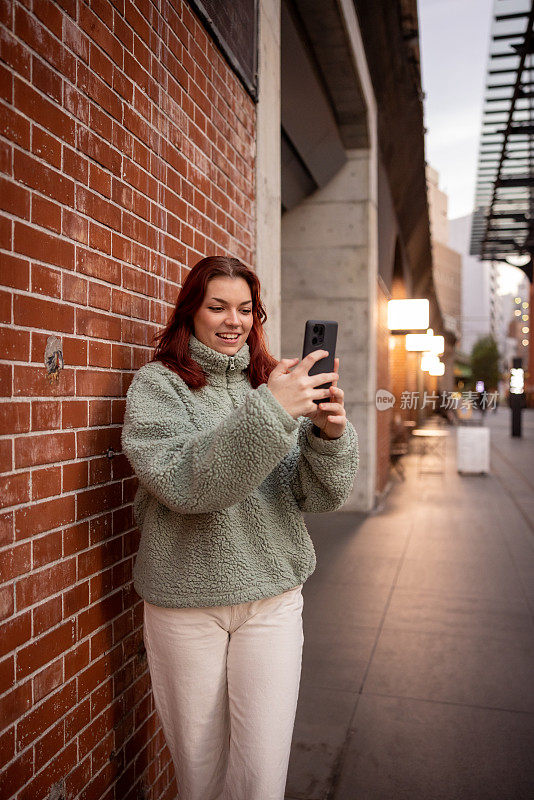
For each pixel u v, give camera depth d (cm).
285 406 134
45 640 146
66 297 152
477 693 312
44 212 142
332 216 796
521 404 2027
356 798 234
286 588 158
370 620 412
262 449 131
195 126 236
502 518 752
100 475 172
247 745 158
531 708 297
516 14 558
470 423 2130
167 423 149
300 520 166
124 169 180
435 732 278
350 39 573
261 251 321
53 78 145
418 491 961
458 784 242
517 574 517
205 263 161
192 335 167
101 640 174
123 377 183
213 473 132
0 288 127
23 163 134
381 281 892
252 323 170
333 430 153
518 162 823
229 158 278
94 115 163
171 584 154
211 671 159
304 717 291
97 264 167
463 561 557
